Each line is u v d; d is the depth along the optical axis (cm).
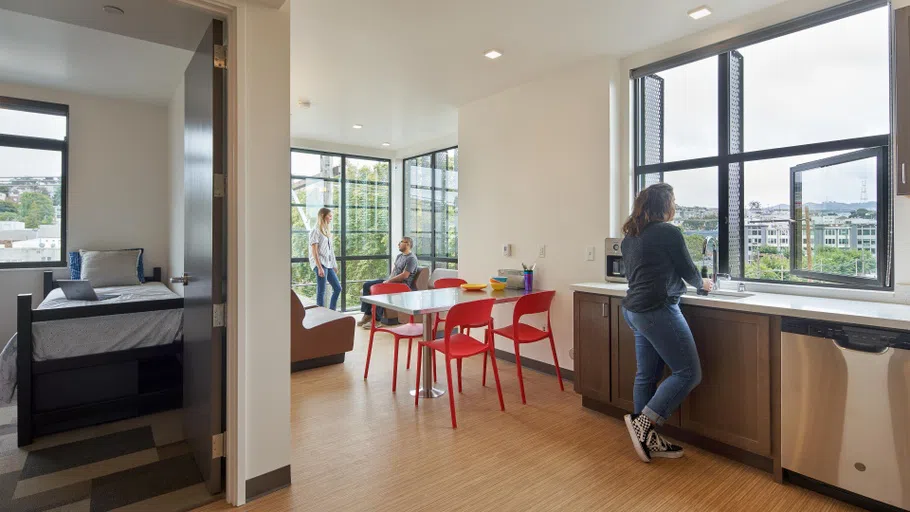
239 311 203
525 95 420
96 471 233
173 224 462
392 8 276
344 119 536
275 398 216
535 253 413
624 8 280
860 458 195
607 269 348
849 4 252
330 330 418
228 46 206
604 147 357
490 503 205
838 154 263
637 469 236
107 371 298
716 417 246
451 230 638
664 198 255
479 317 310
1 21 297
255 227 209
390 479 226
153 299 315
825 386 205
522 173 425
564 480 225
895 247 236
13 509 199
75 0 193
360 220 716
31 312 268
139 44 334
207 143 215
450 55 350
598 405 315
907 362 183
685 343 238
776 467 223
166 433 279
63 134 453
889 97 243
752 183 301
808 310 209
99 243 469
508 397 344
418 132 600
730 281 298
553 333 398
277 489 216
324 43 326
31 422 265
